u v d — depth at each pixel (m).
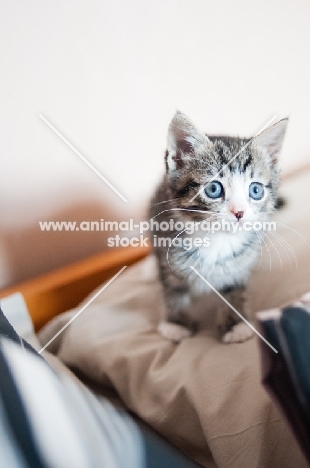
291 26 1.04
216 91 1.03
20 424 0.37
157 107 0.99
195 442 0.65
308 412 0.42
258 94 1.07
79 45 0.88
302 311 0.44
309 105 1.14
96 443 0.43
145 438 0.53
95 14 0.86
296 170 1.15
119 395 0.76
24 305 0.90
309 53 1.08
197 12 0.94
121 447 0.47
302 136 1.15
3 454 0.35
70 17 0.85
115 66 0.92
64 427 0.39
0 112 0.87
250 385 0.64
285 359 0.43
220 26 0.98
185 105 1.01
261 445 0.59
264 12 1.00
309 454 0.45
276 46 1.05
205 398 0.65
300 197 0.99
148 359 0.77
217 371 0.69
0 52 0.83
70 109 0.93
